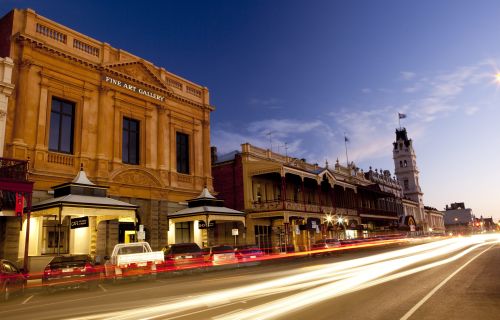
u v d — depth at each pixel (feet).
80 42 78.33
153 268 58.90
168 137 94.53
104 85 80.23
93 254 71.77
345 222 150.92
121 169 79.97
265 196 126.62
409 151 297.53
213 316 27.22
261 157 126.72
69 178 71.31
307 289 38.93
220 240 106.52
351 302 31.04
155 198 87.10
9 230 61.26
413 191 289.74
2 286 41.65
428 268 57.26
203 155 104.06
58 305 36.88
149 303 34.78
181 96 98.27
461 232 426.10
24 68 67.62
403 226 211.61
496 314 25.58
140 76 88.63
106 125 79.92
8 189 52.85
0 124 62.80
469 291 35.09
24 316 31.19
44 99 70.44
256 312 28.07
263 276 55.26
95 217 73.41
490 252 91.97
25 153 65.67
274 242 125.49
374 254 102.42
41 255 64.90
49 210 61.62
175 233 92.99
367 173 207.00
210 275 64.03
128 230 81.71
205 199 91.04
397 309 27.91
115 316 29.01
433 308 28.02
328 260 86.07
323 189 158.40
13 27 67.97
